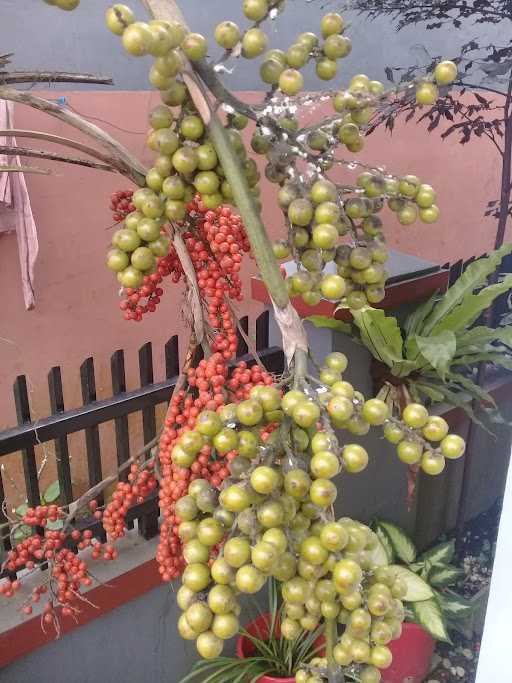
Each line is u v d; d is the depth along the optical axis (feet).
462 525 7.96
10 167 2.46
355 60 10.80
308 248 1.86
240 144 1.92
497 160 13.46
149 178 1.90
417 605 5.87
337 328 5.56
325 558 1.64
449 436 1.77
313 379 1.81
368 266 1.94
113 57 8.69
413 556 6.67
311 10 9.93
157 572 4.90
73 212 8.73
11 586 3.96
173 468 2.91
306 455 1.78
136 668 5.17
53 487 6.84
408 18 7.83
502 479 9.03
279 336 5.94
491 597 3.22
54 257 8.71
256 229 1.77
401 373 6.11
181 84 1.75
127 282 1.97
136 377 9.84
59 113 2.33
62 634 4.56
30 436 4.22
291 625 1.88
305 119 7.97
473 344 6.30
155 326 9.80
